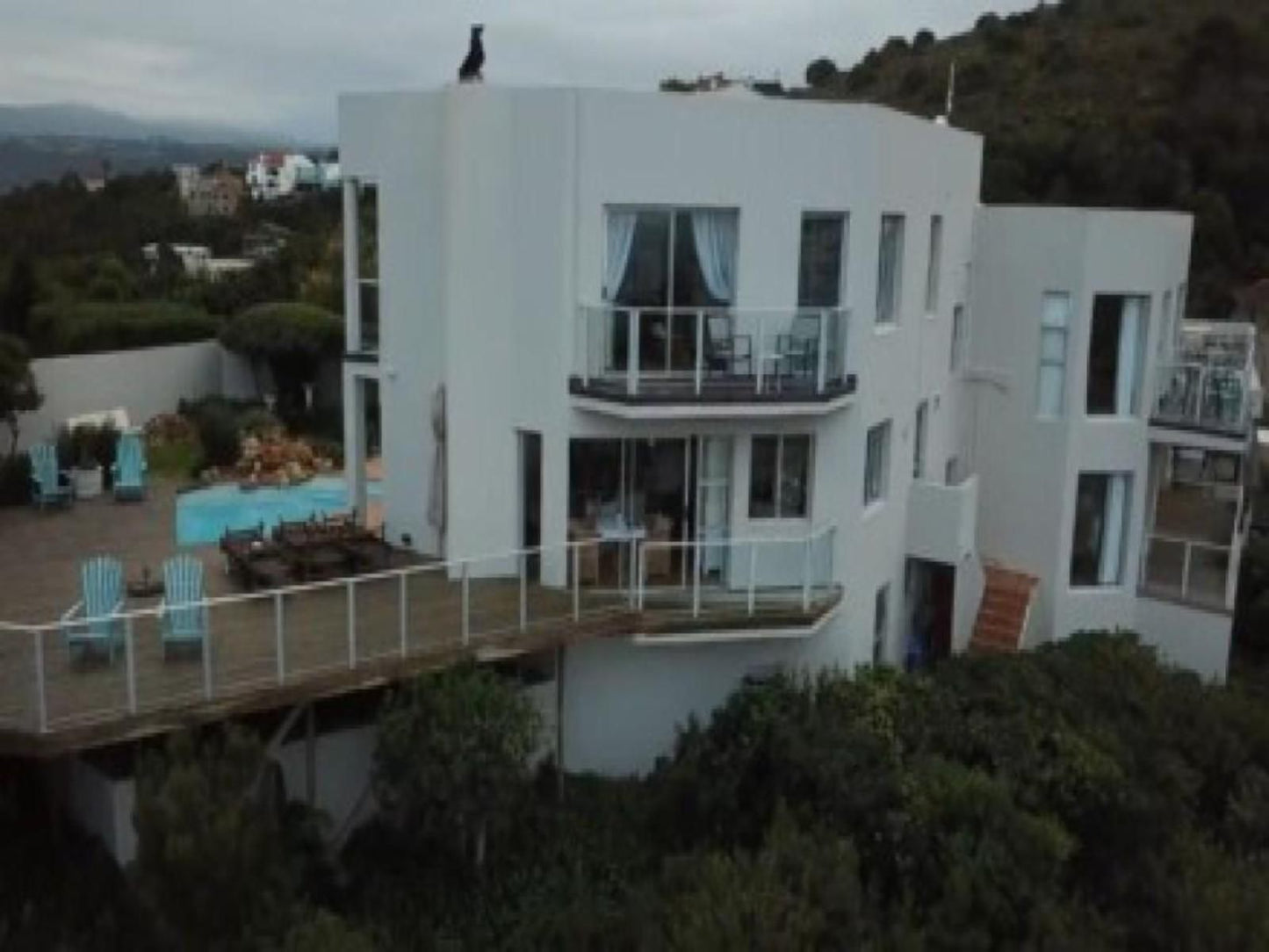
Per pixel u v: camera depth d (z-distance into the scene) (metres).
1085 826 17.73
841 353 19.44
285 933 12.84
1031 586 25.03
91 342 35.56
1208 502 28.09
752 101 18.56
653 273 18.86
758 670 20.09
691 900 13.97
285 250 48.59
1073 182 53.56
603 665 19.11
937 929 14.79
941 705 18.97
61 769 16.39
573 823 17.75
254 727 16.14
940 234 23.38
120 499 25.66
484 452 19.66
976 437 26.09
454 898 16.06
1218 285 48.47
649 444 19.69
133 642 15.67
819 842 15.44
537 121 18.34
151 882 12.81
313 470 29.78
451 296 19.23
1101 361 25.12
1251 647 29.34
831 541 20.23
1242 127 55.94
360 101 20.28
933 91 65.12
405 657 16.34
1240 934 15.55
